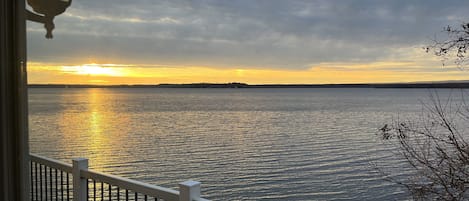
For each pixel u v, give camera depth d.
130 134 12.30
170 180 7.77
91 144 7.12
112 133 11.27
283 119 20.59
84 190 2.15
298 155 10.74
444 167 2.31
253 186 8.94
